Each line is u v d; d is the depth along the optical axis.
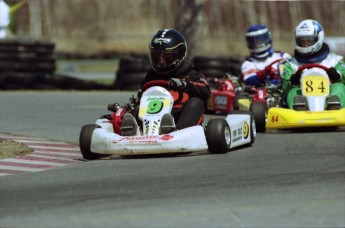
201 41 70.38
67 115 41.12
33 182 22.38
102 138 26.23
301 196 19.67
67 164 25.94
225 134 26.77
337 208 18.50
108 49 96.19
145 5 101.94
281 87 37.28
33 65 59.38
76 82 59.41
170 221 17.67
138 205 19.05
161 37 28.50
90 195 20.27
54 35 95.44
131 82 58.94
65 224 17.67
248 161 25.03
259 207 18.66
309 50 35.69
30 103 47.59
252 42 44.31
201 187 20.84
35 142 31.53
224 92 43.69
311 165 24.05
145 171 23.48
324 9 101.12
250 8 100.88
